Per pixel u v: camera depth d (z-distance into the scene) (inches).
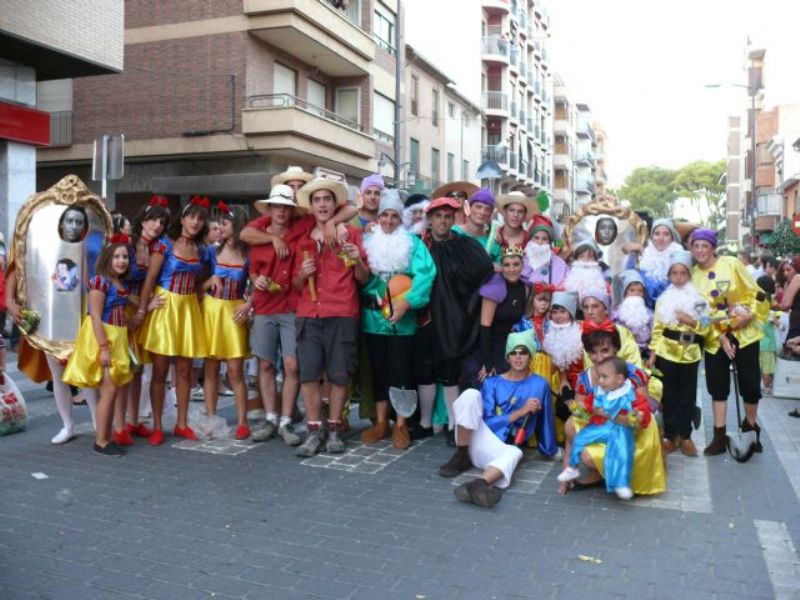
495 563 162.7
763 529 183.5
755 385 249.9
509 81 1850.4
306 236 254.7
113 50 611.5
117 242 239.5
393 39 1107.9
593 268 263.4
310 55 886.4
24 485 210.7
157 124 821.2
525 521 188.9
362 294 259.3
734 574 157.4
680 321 245.8
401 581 153.4
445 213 253.8
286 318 260.2
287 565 160.7
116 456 241.4
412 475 226.8
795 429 299.6
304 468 232.4
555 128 2546.8
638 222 308.3
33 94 592.1
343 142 880.3
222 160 837.8
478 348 253.1
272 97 795.4
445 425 281.6
